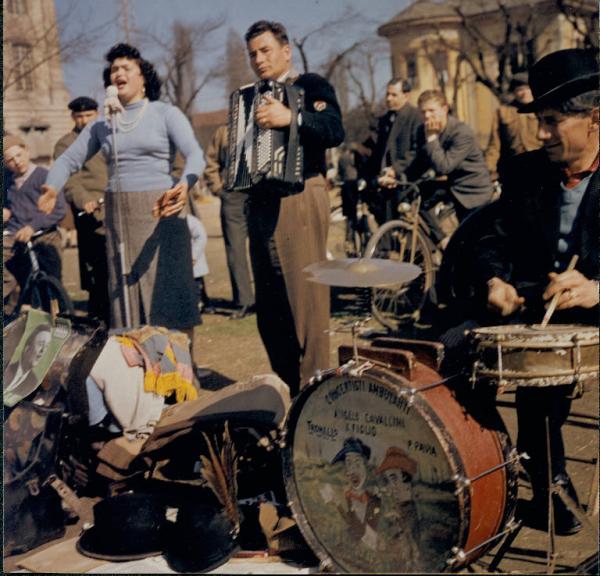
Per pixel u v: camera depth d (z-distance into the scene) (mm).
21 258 5676
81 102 5379
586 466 3322
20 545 3150
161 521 3057
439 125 5633
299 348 4012
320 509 2852
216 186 6633
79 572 2938
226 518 2973
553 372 2420
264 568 2885
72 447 3500
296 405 2852
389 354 2656
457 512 2514
